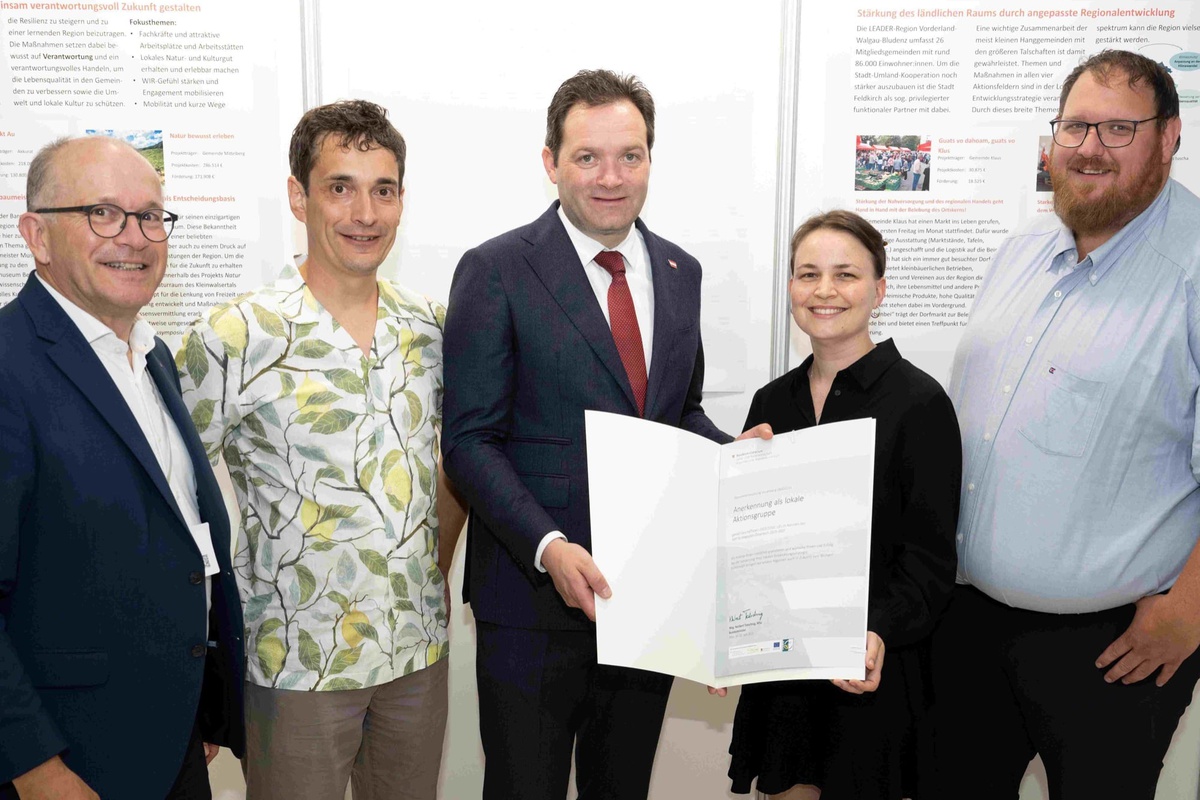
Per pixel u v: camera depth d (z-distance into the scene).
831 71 2.16
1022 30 2.14
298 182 1.55
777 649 1.39
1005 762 1.82
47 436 1.20
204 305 2.20
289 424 1.50
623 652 1.41
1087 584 1.60
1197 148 2.16
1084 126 1.60
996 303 1.82
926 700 1.61
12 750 1.13
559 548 1.43
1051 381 1.63
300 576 1.51
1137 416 1.57
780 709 1.63
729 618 1.44
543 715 1.57
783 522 1.43
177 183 2.16
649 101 1.58
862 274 1.57
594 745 1.67
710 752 2.38
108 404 1.25
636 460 1.47
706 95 2.17
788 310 2.24
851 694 1.54
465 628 2.36
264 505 1.53
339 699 1.53
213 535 1.42
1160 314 1.56
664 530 1.46
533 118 2.18
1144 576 1.59
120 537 1.25
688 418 1.80
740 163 2.19
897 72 2.16
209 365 1.48
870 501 1.38
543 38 2.15
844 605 1.37
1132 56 1.60
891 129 2.18
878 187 2.20
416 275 2.22
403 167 1.59
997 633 1.76
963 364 1.84
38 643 1.22
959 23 2.14
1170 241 1.59
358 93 2.15
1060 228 1.75
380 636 1.54
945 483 1.50
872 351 1.58
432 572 1.64
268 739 1.53
